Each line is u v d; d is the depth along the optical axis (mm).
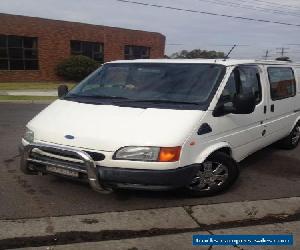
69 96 5738
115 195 5234
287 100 7398
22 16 27953
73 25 30938
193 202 5117
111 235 4211
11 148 7754
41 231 4227
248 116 5891
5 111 13898
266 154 7809
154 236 4215
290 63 7828
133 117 4766
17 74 28359
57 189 5406
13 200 5012
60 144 4645
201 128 4859
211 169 5266
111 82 5777
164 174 4461
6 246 3922
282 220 4711
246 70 6031
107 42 33469
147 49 37156
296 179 6270
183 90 5273
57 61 30422
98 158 4500
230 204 5102
